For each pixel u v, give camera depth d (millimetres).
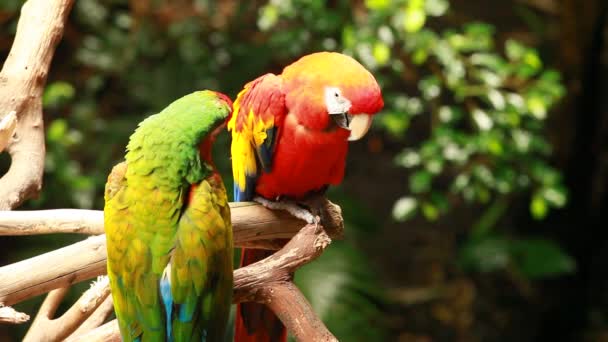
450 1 8117
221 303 2225
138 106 7500
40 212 2637
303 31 6176
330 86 3006
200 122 2207
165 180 2188
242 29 7637
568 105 7387
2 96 2963
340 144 3119
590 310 7902
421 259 7680
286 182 3193
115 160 6789
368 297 5934
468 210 7816
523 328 7629
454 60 5680
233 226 2840
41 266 2357
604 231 7887
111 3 7777
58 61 7707
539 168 6012
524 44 7719
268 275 2422
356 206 6898
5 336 6137
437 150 5770
